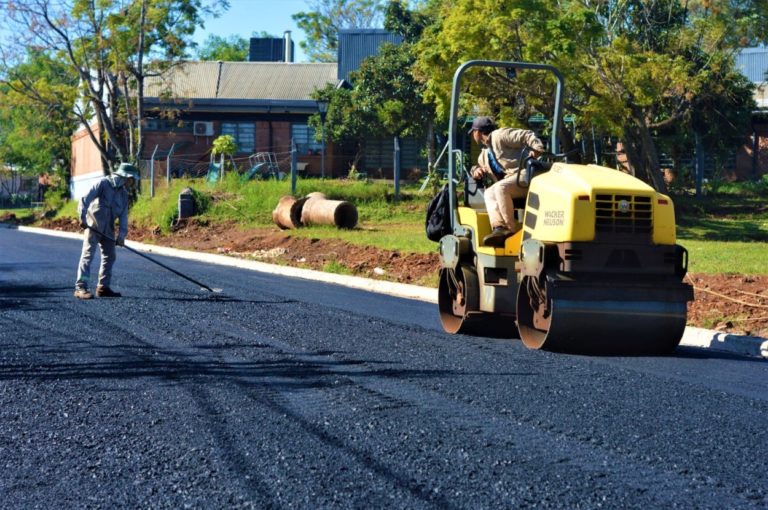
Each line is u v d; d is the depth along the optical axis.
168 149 43.81
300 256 19.77
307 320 10.79
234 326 10.27
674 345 8.70
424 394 6.95
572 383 7.38
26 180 72.38
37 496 4.82
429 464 5.24
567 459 5.34
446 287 10.46
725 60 25.80
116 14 33.38
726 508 4.59
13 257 20.03
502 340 9.62
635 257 8.48
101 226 12.81
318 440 5.73
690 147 34.47
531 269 8.67
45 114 36.88
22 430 6.03
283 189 28.56
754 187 33.88
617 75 23.91
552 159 9.53
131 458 5.42
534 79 23.58
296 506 4.61
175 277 15.80
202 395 6.93
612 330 8.45
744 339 9.79
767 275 12.86
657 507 4.59
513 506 4.59
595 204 8.38
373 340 9.43
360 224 25.08
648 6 25.58
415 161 42.97
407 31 38.38
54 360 8.31
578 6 24.00
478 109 27.55
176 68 38.34
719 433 5.95
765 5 23.81
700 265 14.23
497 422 6.14
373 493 4.78
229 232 25.19
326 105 39.88
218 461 5.33
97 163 43.03
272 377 7.56
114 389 7.16
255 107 43.34
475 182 10.05
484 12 22.58
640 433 5.90
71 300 12.52
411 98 37.59
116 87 36.66
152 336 9.58
